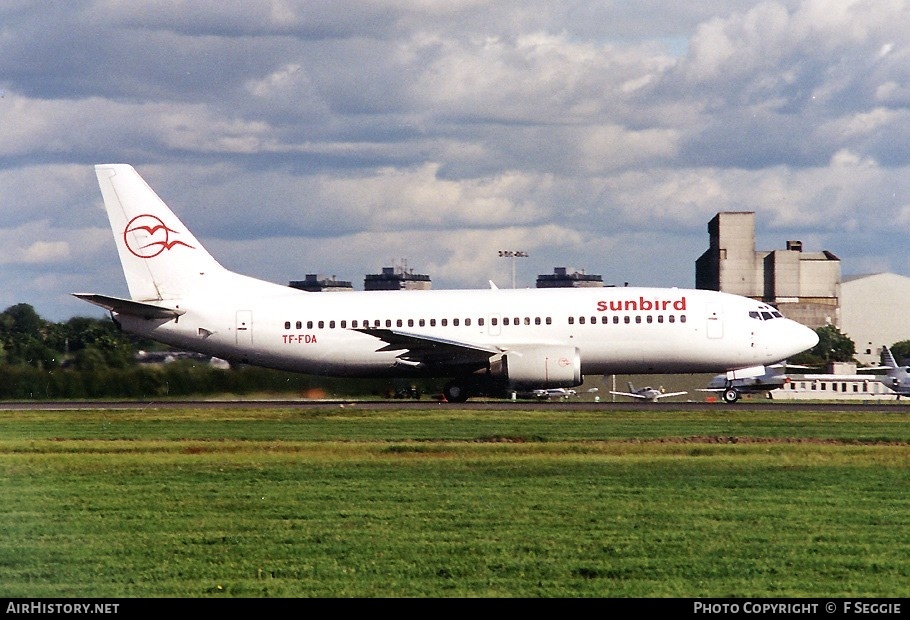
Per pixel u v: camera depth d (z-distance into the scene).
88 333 191.12
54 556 60.84
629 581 55.41
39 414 140.25
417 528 66.12
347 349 152.62
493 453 96.88
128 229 155.88
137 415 136.88
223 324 154.25
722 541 62.75
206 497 76.31
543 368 146.12
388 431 114.69
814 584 54.88
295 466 90.12
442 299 152.38
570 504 72.88
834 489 78.31
